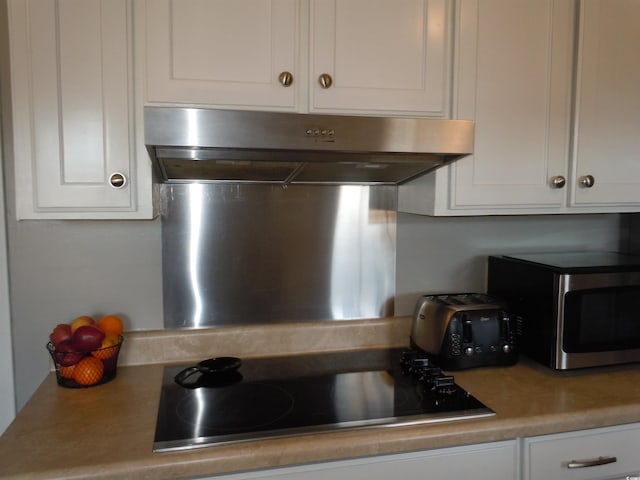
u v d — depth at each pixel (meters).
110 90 1.25
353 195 1.70
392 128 1.25
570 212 1.59
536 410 1.24
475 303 1.54
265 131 1.17
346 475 1.12
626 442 1.28
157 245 1.56
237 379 1.45
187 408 1.25
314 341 1.68
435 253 1.79
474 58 1.44
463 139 1.30
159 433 1.11
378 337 1.73
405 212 1.70
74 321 1.45
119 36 1.25
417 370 1.47
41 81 1.23
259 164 1.38
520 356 1.64
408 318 1.76
